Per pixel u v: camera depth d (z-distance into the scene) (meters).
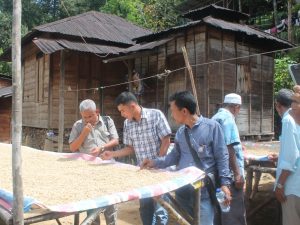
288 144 3.52
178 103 3.22
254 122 11.34
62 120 11.36
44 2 36.47
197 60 10.23
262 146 6.93
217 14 11.77
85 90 12.81
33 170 3.29
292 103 3.64
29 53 14.14
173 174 3.08
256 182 6.44
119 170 3.32
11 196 2.22
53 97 12.45
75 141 4.30
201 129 3.21
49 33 12.20
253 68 11.30
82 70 12.74
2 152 4.37
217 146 3.18
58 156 4.11
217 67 10.20
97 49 11.93
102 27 13.92
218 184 3.18
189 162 3.21
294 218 3.55
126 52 10.58
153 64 11.75
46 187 2.65
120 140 12.32
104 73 13.17
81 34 12.44
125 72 13.50
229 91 10.51
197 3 20.33
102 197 2.34
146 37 11.43
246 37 10.76
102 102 13.08
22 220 1.99
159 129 3.88
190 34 10.47
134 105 3.88
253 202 6.24
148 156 3.93
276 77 13.87
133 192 2.46
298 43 16.02
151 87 11.79
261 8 20.62
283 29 16.53
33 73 13.84
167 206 2.75
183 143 3.29
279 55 16.23
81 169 3.37
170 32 10.70
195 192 2.92
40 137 13.20
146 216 4.00
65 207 2.13
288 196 3.55
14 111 2.02
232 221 3.97
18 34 2.04
